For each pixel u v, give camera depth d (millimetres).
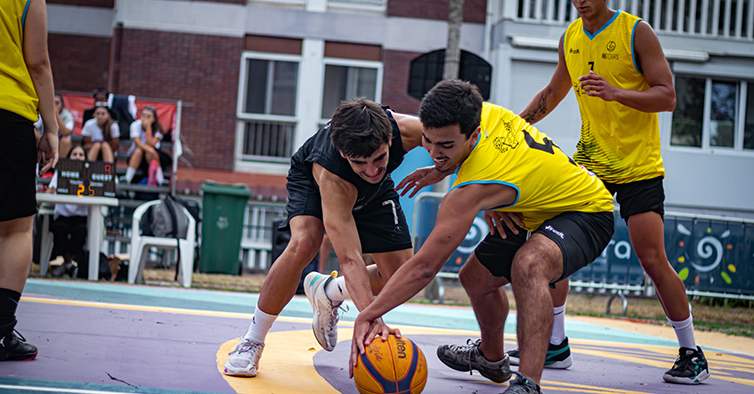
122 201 8969
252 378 2543
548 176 2459
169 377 2400
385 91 13016
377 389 2215
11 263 2494
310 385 2516
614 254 7793
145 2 12523
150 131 9062
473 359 2924
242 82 12820
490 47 12930
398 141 2586
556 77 3713
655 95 3158
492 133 2395
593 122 3443
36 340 2910
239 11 12750
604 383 3057
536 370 2182
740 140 12836
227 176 12453
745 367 4020
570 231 2465
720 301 8961
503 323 2857
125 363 2576
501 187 2324
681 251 7949
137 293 5598
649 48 3271
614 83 3379
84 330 3277
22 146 2480
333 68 13062
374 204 2889
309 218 2676
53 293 4988
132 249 6953
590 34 3422
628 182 3346
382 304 2260
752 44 12742
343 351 3395
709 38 12711
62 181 6535
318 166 2592
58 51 13023
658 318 7445
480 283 2785
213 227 8688
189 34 12625
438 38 13070
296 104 12969
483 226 7504
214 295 6016
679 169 12625
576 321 6449
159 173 9086
